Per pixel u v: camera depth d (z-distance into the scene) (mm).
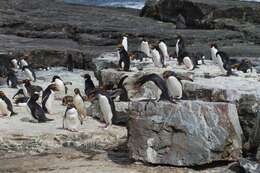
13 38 41656
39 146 18344
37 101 24172
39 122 20578
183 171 15828
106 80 23531
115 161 16969
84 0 88875
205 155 15914
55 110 22719
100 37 42500
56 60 36906
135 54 27516
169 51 37500
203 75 21953
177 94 18266
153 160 16250
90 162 16875
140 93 21672
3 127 19672
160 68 23828
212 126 16266
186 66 23828
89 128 19859
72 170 16000
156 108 16469
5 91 27031
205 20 47875
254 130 16719
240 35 43500
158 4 52031
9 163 16875
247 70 25844
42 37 43438
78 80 30766
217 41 42000
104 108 19781
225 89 18266
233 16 47250
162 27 47594
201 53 34688
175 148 16141
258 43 42188
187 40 41406
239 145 16594
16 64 34094
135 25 47062
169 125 16234
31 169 16250
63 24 44594
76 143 18656
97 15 50406
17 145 18328
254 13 46562
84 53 37000
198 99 18906
